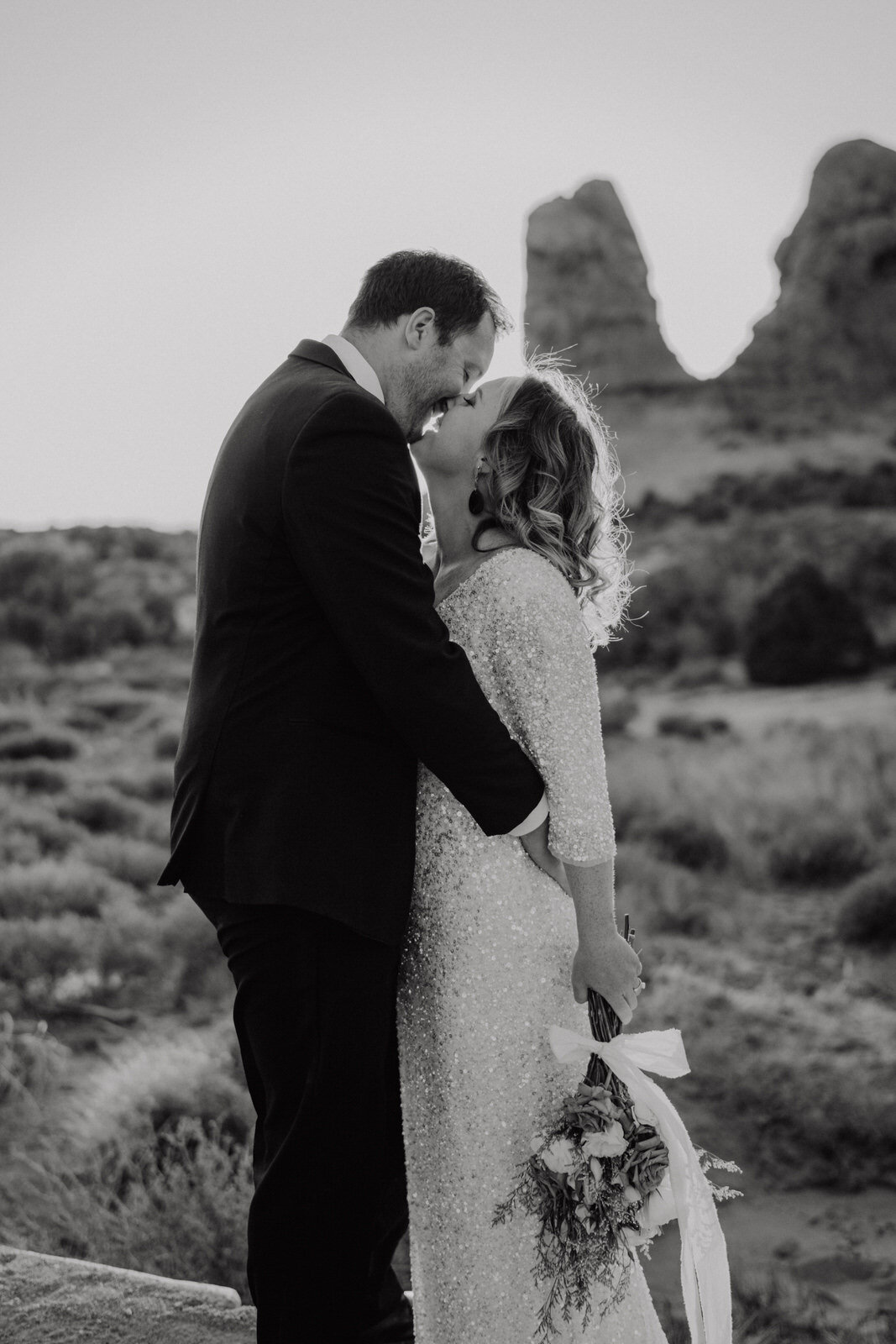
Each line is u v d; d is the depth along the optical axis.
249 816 1.86
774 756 18.91
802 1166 5.57
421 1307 2.07
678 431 78.44
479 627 2.01
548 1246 1.93
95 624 36.72
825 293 82.06
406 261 2.07
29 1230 4.22
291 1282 1.95
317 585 1.81
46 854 11.84
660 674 39.62
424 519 2.43
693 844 12.83
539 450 2.05
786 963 8.98
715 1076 6.38
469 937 1.99
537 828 1.94
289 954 1.86
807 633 34.72
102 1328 2.24
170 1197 4.20
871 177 83.44
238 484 1.91
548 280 84.75
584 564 2.12
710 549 52.97
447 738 1.81
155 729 24.45
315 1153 1.90
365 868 1.86
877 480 64.69
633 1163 1.89
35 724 23.75
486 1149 1.98
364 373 2.04
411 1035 2.07
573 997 2.05
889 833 12.90
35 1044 6.59
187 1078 5.54
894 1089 6.13
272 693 1.87
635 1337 2.02
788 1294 4.33
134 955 8.41
